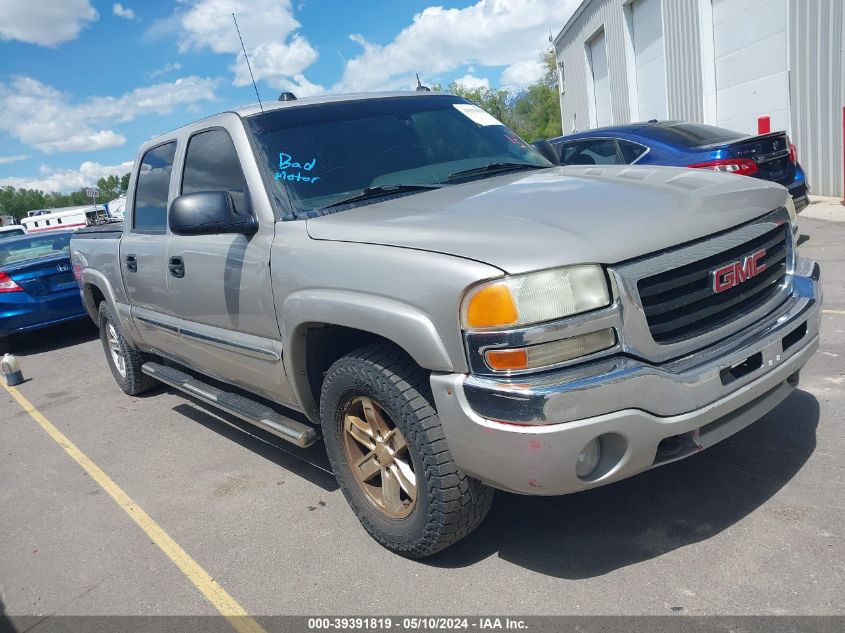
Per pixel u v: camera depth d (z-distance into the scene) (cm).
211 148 382
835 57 1003
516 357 225
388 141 366
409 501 286
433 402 261
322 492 372
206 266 369
